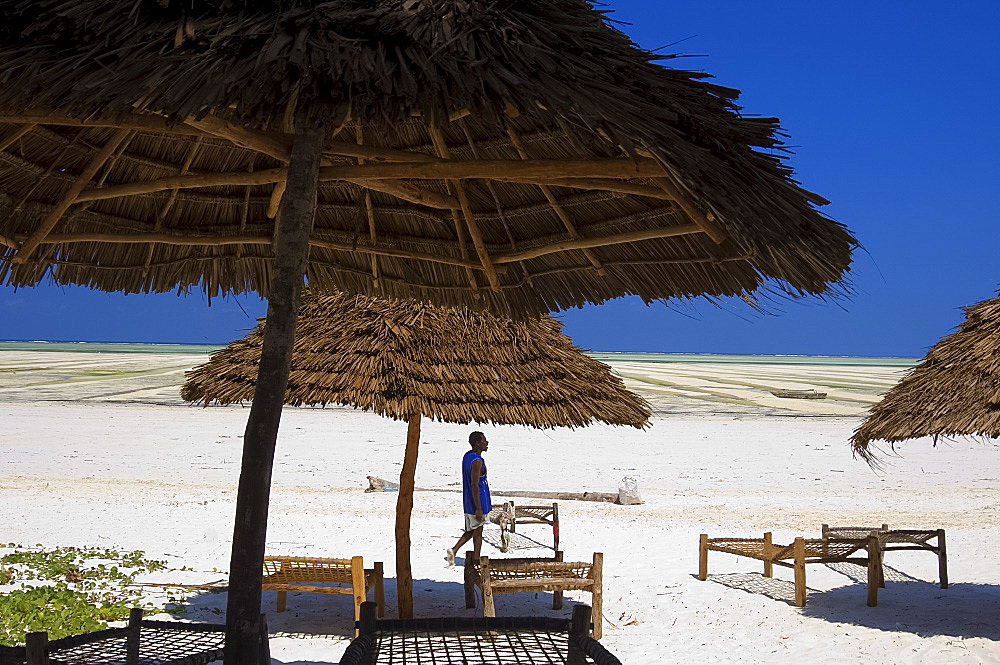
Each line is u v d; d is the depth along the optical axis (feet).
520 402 22.07
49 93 7.96
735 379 258.78
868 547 28.27
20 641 20.68
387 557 35.50
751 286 12.02
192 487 55.52
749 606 27.84
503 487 61.87
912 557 37.45
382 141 15.07
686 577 32.65
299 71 7.83
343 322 22.70
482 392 21.88
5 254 13.44
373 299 22.97
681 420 120.06
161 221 15.20
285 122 9.87
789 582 31.94
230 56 8.16
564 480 66.13
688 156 8.39
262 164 14.99
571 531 42.65
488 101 8.00
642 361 510.99
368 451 80.74
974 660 21.85
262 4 8.91
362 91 7.88
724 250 11.85
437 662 11.09
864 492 60.44
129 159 14.20
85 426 92.94
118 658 11.47
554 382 22.94
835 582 32.07
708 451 86.33
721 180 8.68
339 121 8.25
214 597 27.40
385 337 22.06
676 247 12.59
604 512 49.01
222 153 14.78
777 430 109.70
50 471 61.41
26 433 84.43
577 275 14.35
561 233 14.06
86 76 8.01
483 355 22.63
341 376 21.35
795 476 69.92
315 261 16.48
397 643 11.80
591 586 23.54
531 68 8.29
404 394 21.22
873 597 28.02
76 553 33.68
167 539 38.06
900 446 94.22
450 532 41.52
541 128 12.92
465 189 14.60
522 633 12.00
